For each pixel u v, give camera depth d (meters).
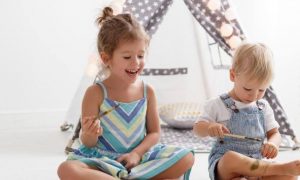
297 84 2.88
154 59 2.74
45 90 2.97
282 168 1.36
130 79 1.51
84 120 1.45
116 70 1.52
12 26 2.88
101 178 1.35
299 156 2.01
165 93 2.77
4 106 2.93
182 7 2.71
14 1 2.87
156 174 1.46
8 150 2.21
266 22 3.00
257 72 1.45
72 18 2.95
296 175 1.37
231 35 2.23
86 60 2.99
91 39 2.97
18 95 2.94
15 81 2.93
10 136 2.52
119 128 1.56
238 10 3.03
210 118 1.57
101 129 1.48
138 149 1.52
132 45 1.48
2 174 1.80
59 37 2.95
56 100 2.99
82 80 2.45
